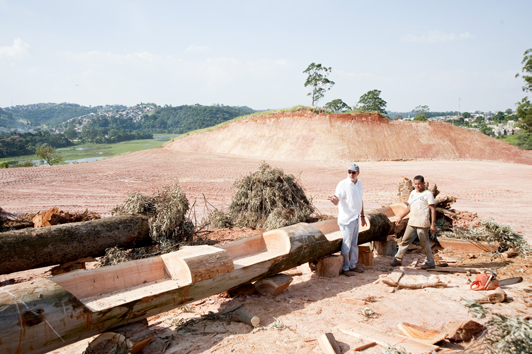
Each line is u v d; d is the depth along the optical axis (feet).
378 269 18.20
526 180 71.00
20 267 14.44
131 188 56.90
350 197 16.92
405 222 22.50
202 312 13.21
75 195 49.65
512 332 10.30
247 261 13.84
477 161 127.03
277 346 10.27
